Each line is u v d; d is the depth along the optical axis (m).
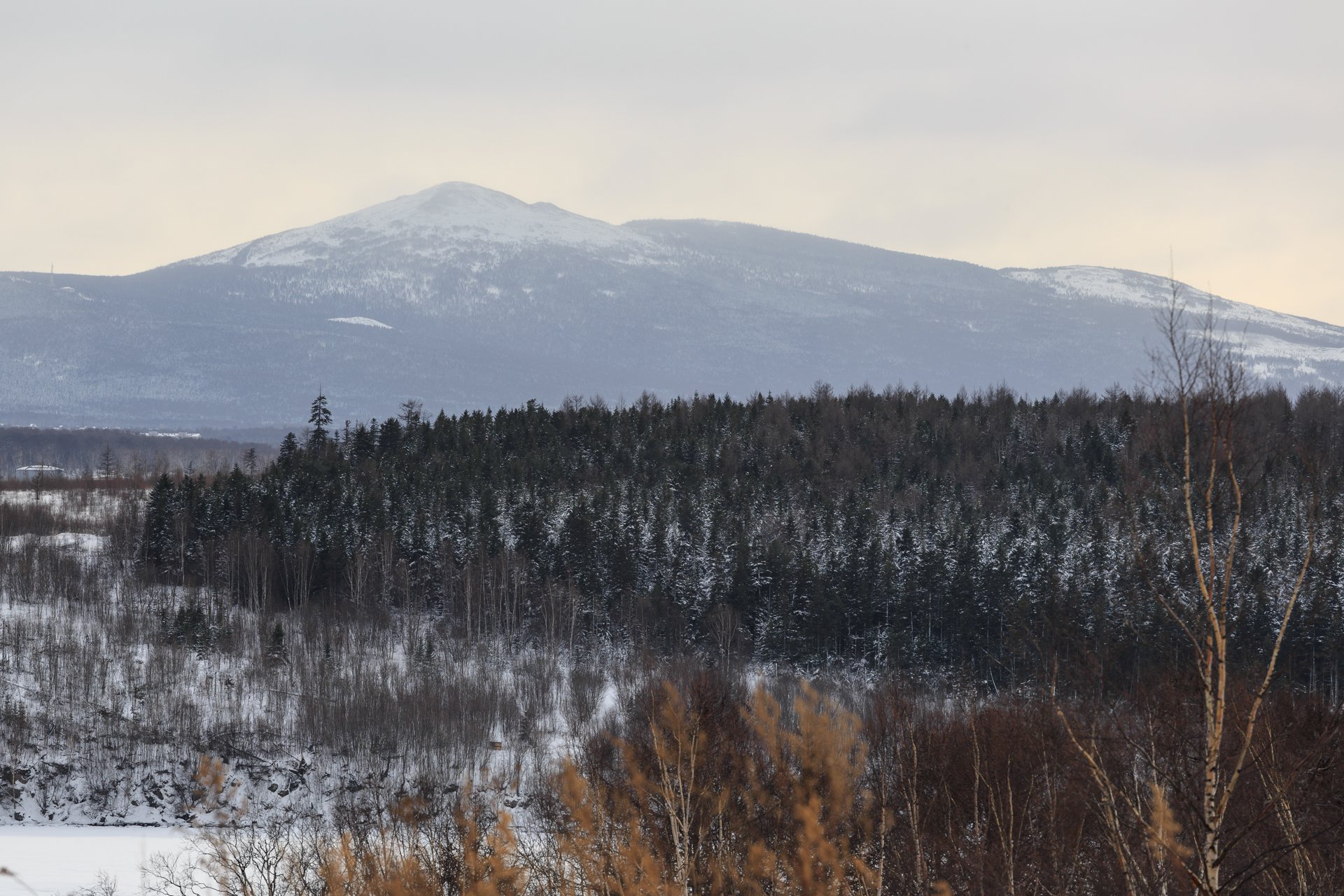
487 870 63.91
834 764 58.97
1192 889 46.34
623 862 57.25
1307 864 50.12
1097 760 50.88
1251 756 47.38
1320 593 52.62
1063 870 64.69
